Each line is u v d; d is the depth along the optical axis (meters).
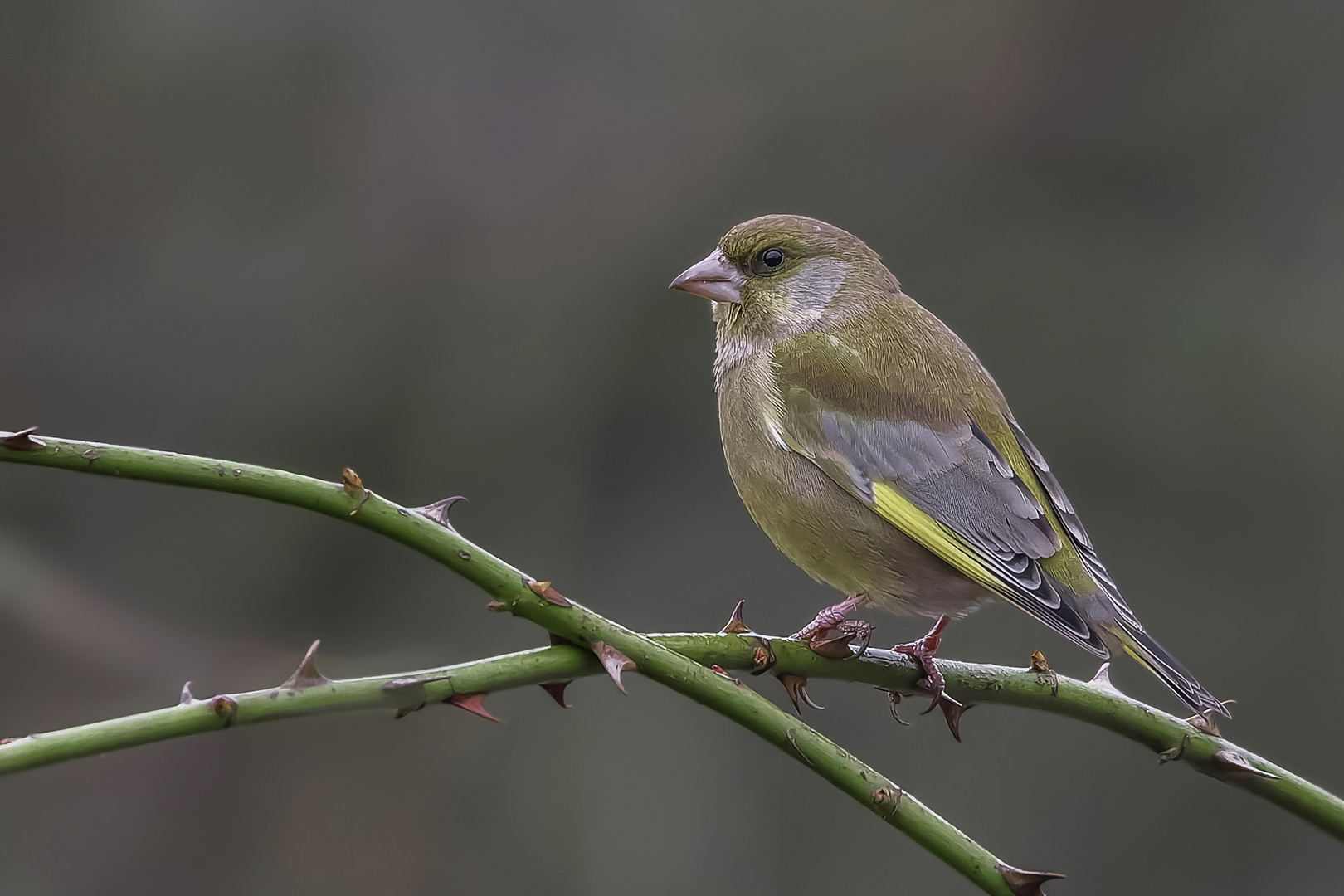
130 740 3.83
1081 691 5.40
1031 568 6.70
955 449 7.04
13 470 11.38
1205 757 5.33
